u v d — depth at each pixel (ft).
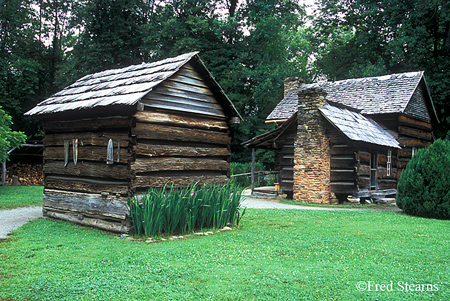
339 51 114.52
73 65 94.07
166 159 30.04
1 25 98.17
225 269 19.24
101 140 29.99
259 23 100.94
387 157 60.64
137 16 105.40
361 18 98.84
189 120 32.27
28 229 29.76
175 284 17.10
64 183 33.65
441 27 89.92
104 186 29.50
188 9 101.19
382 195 57.00
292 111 73.26
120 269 19.02
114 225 28.50
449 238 27.68
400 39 83.97
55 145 34.99
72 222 32.65
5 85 97.55
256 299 15.51
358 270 19.45
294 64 135.64
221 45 102.22
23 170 82.48
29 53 106.42
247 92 107.14
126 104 26.16
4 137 54.85
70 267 19.25
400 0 87.51
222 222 30.45
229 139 36.76
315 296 15.92
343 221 35.32
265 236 27.55
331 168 53.16
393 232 29.76
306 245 24.71
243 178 84.02
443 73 84.79
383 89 68.90
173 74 31.14
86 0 98.73
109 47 95.09
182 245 23.99
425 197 39.09
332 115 52.11
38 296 15.52
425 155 40.83
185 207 27.78
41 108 35.14
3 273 18.37
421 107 72.84
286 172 59.16
